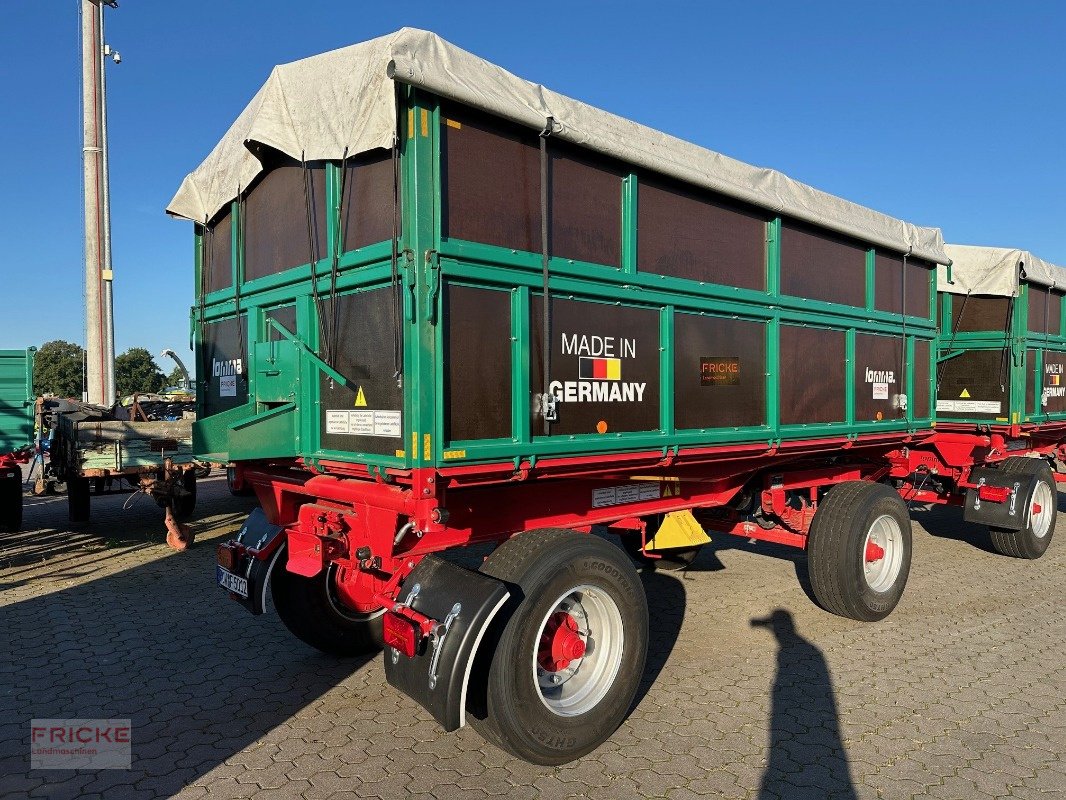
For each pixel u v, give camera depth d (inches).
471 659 118.6
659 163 157.2
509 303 132.5
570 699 136.6
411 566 140.6
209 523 377.1
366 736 144.6
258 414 146.7
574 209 144.7
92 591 249.8
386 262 123.4
